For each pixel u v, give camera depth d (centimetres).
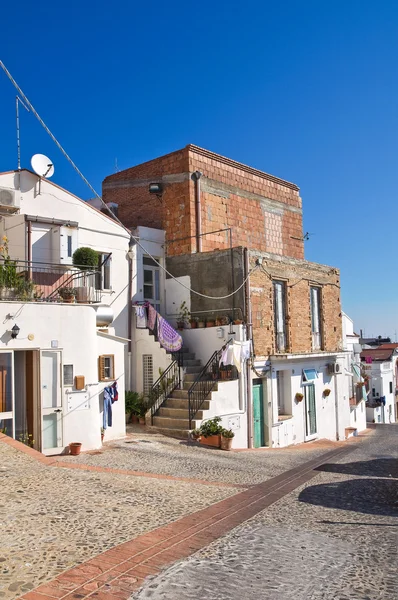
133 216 2272
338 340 2480
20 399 1220
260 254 1945
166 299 2059
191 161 2083
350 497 962
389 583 536
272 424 1928
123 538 629
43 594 477
